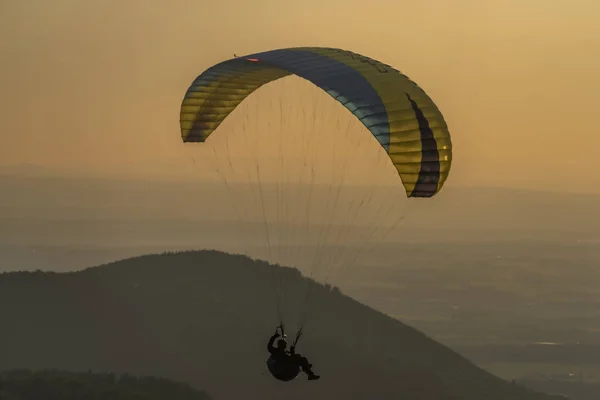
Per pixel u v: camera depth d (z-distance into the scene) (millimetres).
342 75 94250
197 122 115562
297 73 94438
